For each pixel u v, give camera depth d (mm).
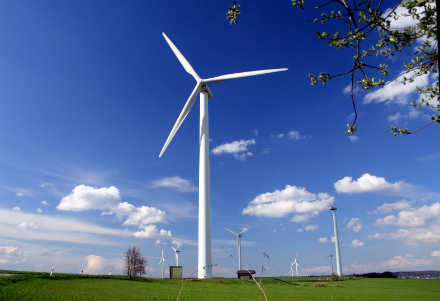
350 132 6883
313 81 6570
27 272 43000
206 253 69125
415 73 7516
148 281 53031
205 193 72625
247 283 59688
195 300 27531
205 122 76812
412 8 6559
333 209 98562
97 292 29906
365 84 7453
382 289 52344
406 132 8102
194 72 73250
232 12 6508
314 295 38656
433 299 36000
